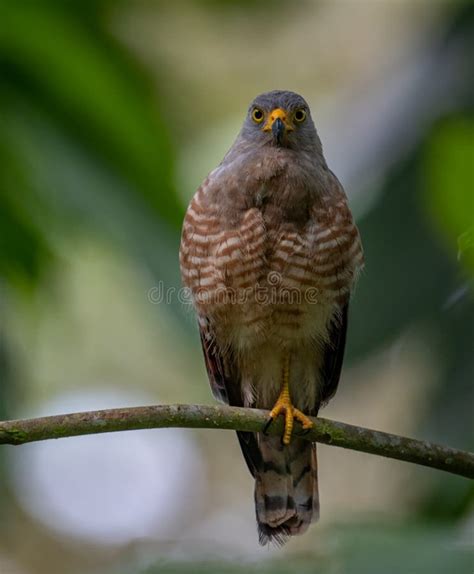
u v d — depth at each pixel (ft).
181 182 38.47
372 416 52.11
